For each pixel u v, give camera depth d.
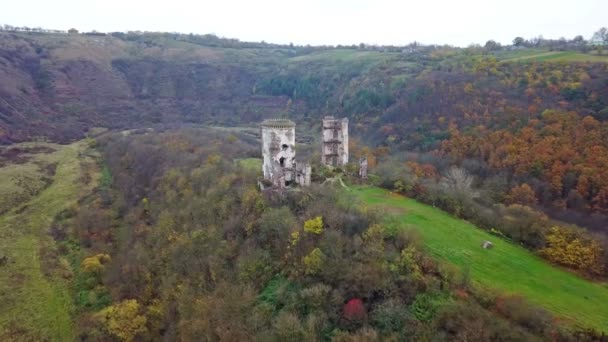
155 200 87.56
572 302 40.88
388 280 41.62
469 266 46.22
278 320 40.72
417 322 37.31
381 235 47.81
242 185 70.38
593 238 51.69
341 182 71.62
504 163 96.38
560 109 105.44
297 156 100.50
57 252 77.88
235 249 56.31
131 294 62.06
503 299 38.50
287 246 50.69
